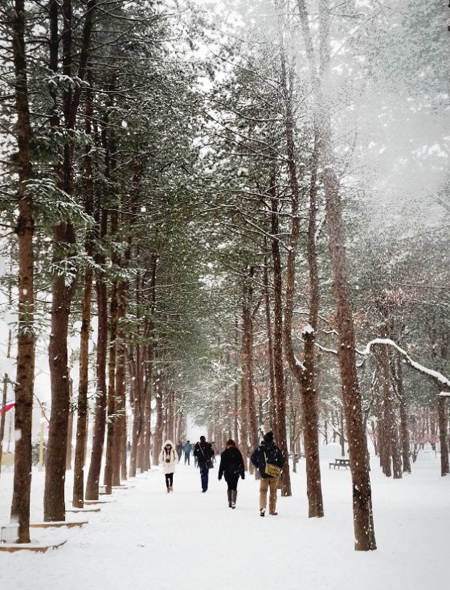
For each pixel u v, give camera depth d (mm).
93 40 14273
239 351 34750
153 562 7133
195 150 15047
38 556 7605
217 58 13359
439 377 11547
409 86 8789
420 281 17312
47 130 10898
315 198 14906
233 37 12438
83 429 13984
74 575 6422
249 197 15680
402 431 33062
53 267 11008
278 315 17391
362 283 20750
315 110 10016
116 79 16016
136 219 18938
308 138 14023
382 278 19672
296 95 12844
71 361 21781
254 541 8578
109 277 15250
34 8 12828
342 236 9242
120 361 23516
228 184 14688
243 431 31000
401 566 6590
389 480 26719
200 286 25953
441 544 7988
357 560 7020
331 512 12328
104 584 5949
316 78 9891
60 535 9406
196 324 28688
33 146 10477
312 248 14320
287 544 8266
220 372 33500
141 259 26594
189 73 13867
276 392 17031
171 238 16156
